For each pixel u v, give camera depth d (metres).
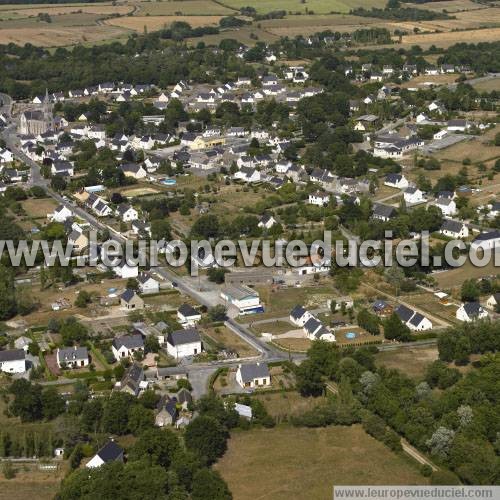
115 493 188.12
